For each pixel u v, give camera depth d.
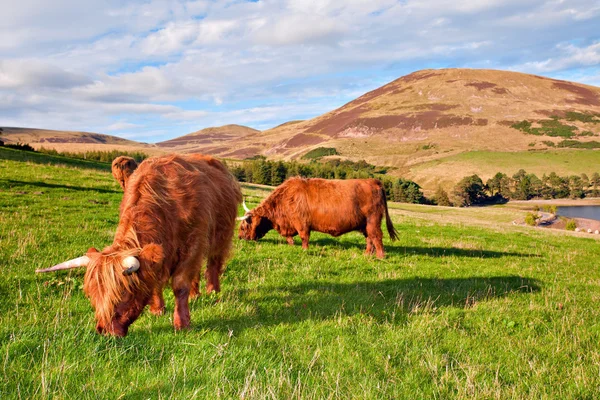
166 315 5.85
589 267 14.22
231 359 4.39
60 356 4.19
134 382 3.84
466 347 5.41
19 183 20.22
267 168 126.00
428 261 12.33
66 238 10.63
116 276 4.21
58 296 6.36
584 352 5.52
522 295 8.59
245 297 7.02
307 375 4.18
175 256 5.29
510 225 35.16
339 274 9.55
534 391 4.23
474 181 152.38
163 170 5.64
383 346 5.15
